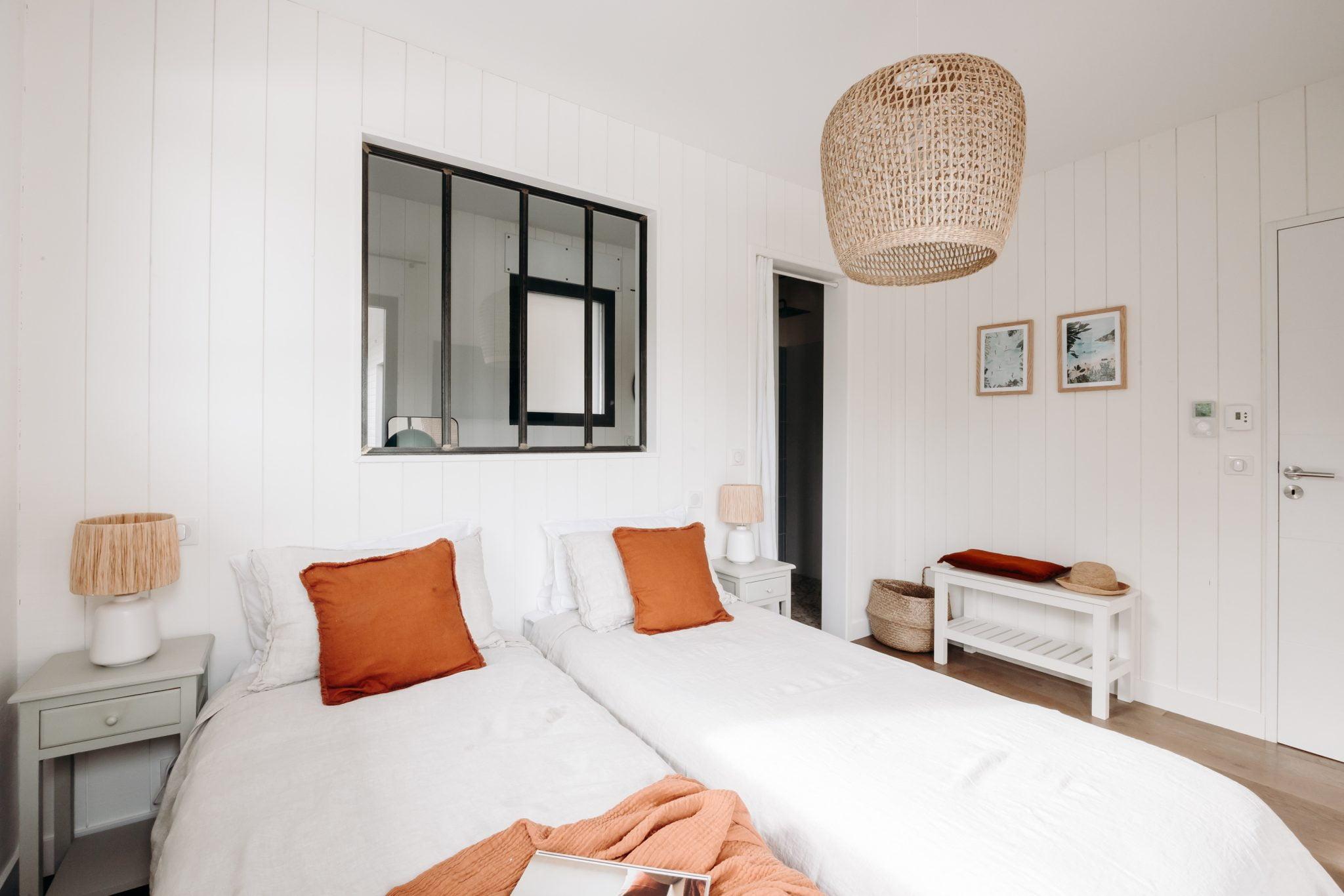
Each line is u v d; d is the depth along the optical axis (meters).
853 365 3.74
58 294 1.67
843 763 1.29
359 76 2.11
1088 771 1.26
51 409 1.67
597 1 2.00
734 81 2.46
